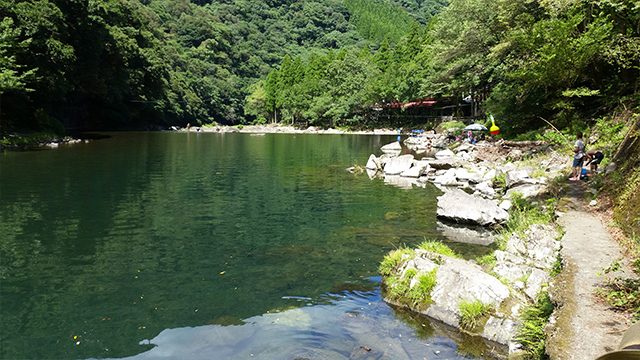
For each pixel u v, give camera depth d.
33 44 39.03
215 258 10.32
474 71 37.53
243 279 9.04
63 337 6.56
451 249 10.66
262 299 8.07
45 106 44.62
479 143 30.12
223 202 16.58
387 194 18.41
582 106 22.48
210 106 111.88
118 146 39.28
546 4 23.23
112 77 61.66
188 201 16.62
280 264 9.96
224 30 153.12
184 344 6.40
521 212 12.69
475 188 18.62
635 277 6.95
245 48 159.25
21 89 35.00
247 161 30.11
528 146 23.38
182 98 94.38
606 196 11.82
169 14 145.50
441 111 67.25
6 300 7.81
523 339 6.02
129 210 14.94
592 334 5.47
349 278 9.14
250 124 121.94
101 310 7.49
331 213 14.96
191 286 8.62
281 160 31.02
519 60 25.92
